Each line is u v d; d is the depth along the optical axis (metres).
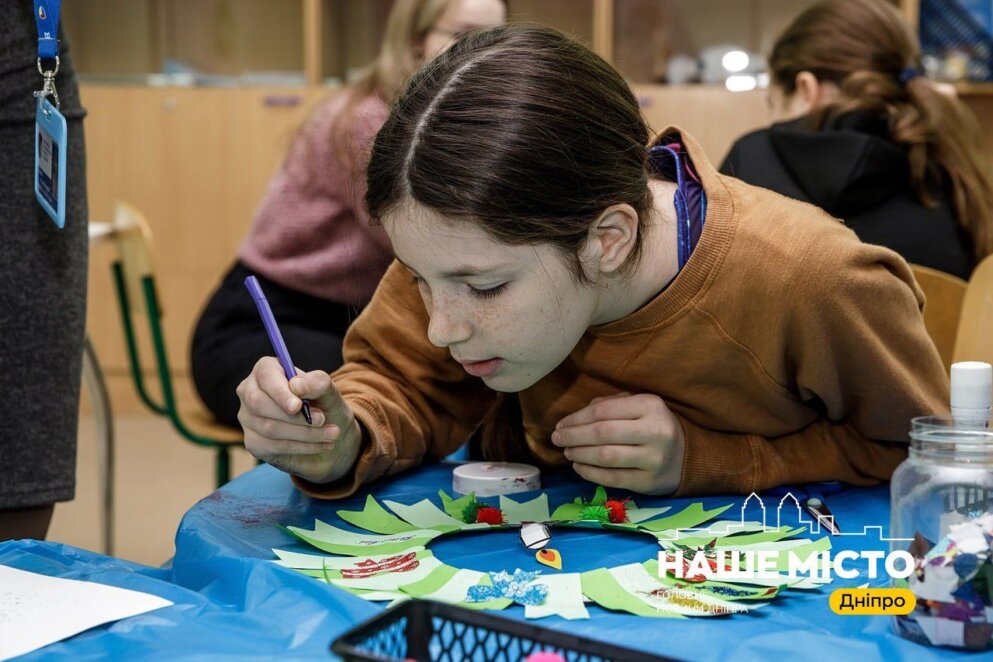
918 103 1.87
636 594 0.78
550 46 0.93
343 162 1.95
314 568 0.85
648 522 0.99
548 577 0.82
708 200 1.06
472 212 0.85
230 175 3.85
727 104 3.63
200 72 4.07
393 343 1.21
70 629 0.73
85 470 3.32
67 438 1.32
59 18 1.23
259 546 0.92
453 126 0.87
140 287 2.07
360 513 1.01
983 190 1.85
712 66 3.74
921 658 0.67
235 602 0.80
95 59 4.09
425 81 0.92
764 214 1.07
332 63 3.95
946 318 1.45
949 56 3.58
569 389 1.18
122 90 3.83
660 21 3.87
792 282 1.02
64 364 1.31
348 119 1.97
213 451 3.57
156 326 2.07
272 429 1.01
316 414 0.99
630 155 0.95
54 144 1.16
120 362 4.01
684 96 3.65
